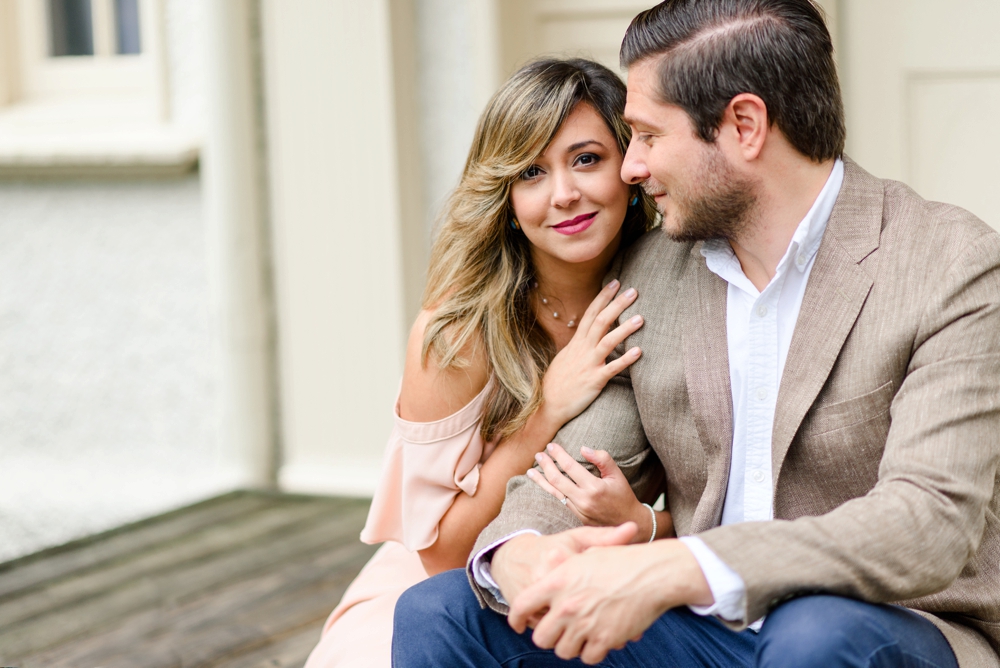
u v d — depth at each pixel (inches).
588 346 60.6
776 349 52.9
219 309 135.1
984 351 47.3
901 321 48.8
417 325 65.6
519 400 62.4
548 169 59.8
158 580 106.1
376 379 128.3
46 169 153.2
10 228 158.2
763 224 52.7
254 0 130.3
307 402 132.6
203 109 145.6
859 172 53.0
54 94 161.0
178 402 150.0
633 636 45.1
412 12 123.3
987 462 46.2
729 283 55.3
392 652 53.5
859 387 49.7
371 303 127.2
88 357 155.6
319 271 129.5
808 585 44.0
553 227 60.1
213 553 113.3
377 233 125.4
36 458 158.6
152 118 150.6
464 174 64.5
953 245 49.0
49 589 105.5
